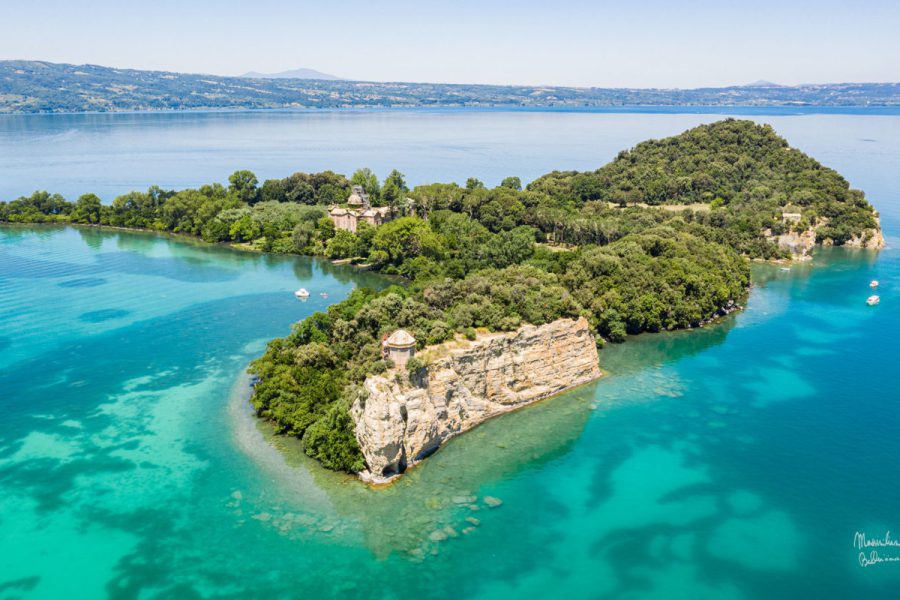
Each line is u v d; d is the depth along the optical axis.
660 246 181.38
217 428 107.62
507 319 115.75
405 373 97.81
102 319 160.25
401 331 99.69
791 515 88.81
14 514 85.44
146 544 80.00
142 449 101.12
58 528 82.75
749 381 131.00
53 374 128.25
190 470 95.38
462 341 109.75
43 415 111.88
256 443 102.94
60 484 92.00
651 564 79.00
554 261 178.00
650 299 155.62
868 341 154.25
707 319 167.50
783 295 193.75
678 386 128.25
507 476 96.12
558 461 100.75
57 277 198.00
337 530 82.94
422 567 77.06
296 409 103.75
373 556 78.56
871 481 96.88
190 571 75.62
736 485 95.50
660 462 101.25
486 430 109.38
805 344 152.12
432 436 100.25
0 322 156.75
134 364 133.50
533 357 118.81
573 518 87.12
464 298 124.44
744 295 192.88
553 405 119.00
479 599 72.69
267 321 160.62
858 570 78.56
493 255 192.62
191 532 82.19
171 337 148.88
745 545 82.75
